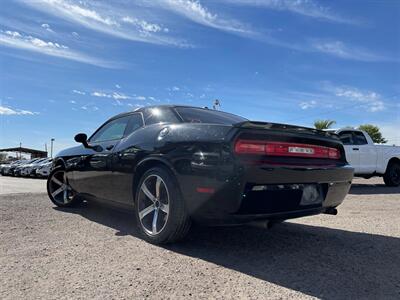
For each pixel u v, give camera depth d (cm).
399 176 1089
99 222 469
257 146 310
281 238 401
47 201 655
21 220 479
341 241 392
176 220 342
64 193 585
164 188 358
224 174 304
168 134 365
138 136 407
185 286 260
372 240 398
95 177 481
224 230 428
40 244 362
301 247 366
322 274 290
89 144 518
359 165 1013
